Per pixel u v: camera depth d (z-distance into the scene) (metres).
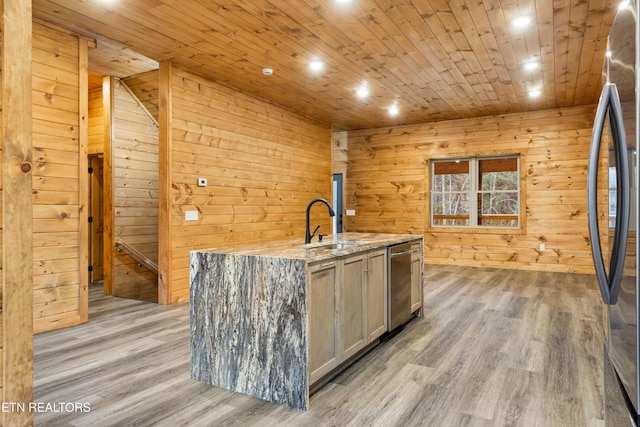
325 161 7.76
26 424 1.23
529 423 2.16
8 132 1.20
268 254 2.55
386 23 3.62
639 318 1.14
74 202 3.97
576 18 3.50
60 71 3.85
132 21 3.63
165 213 4.64
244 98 5.73
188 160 4.86
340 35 3.86
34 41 3.65
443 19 3.54
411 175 8.01
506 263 7.17
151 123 5.76
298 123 6.98
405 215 8.07
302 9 3.37
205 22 3.62
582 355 3.11
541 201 6.89
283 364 2.40
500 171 7.33
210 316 2.68
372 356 3.13
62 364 2.96
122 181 5.39
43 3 3.33
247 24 3.65
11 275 1.21
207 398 2.47
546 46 4.10
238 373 2.56
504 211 7.29
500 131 7.19
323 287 2.57
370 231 8.41
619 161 1.28
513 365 2.93
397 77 5.10
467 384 2.63
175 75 4.68
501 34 3.83
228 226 5.45
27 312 1.24
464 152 7.50
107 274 5.28
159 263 4.72
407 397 2.46
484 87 5.52
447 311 4.40
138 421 2.19
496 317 4.15
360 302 3.03
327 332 2.61
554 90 5.68
